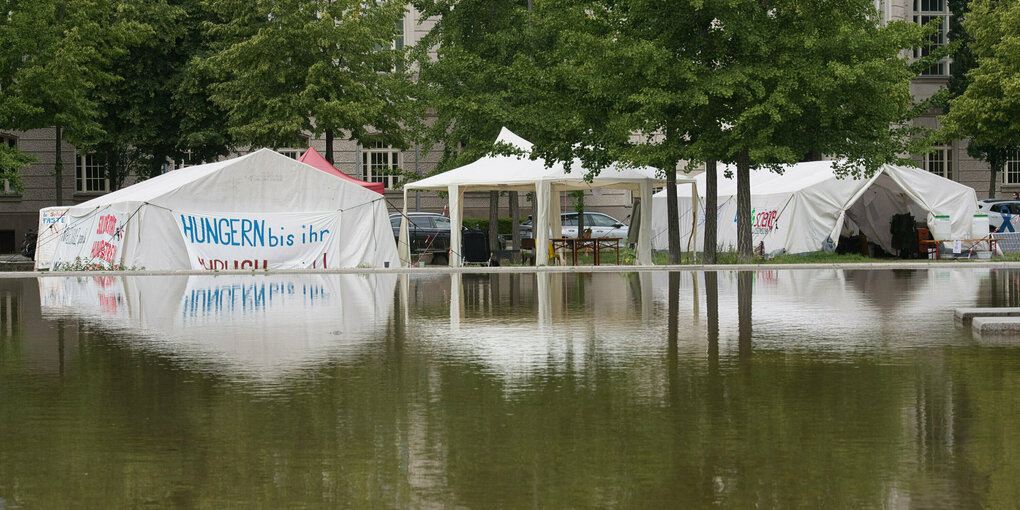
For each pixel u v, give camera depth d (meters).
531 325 14.25
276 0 38.34
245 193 28.58
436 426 7.59
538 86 30.25
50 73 37.97
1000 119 42.69
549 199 29.72
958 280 23.67
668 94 28.00
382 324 14.51
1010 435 7.16
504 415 7.96
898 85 28.89
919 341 12.24
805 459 6.52
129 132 44.69
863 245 34.47
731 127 29.12
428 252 31.77
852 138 29.48
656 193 40.12
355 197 29.45
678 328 13.75
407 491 5.86
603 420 7.75
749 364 10.45
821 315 15.38
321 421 7.80
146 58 44.50
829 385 9.20
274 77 38.81
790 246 33.41
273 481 6.10
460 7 37.69
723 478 6.07
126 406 8.48
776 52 28.78
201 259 28.12
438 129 38.22
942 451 6.71
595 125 30.11
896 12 51.09
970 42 49.34
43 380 9.81
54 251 30.64
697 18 28.81
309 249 28.94
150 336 13.23
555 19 31.42
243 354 11.45
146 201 27.75
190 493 5.86
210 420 7.88
